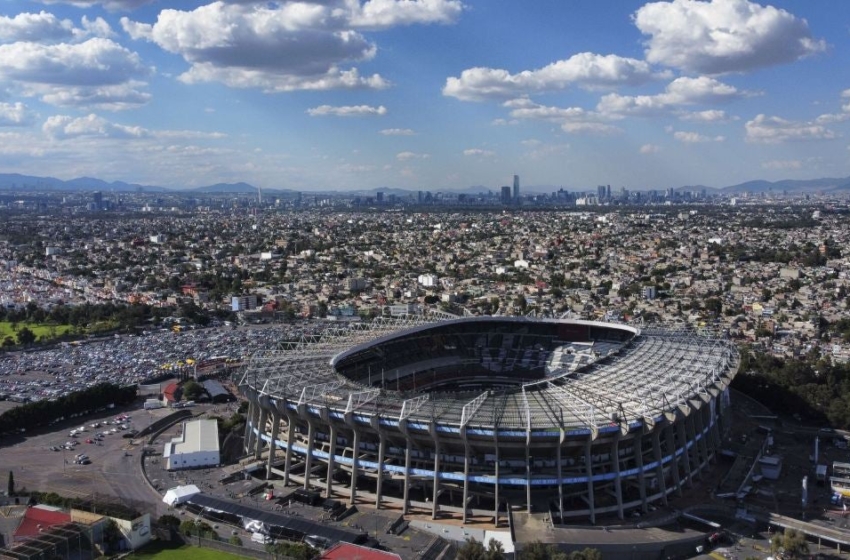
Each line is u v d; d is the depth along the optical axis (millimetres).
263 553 191125
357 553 180125
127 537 198375
